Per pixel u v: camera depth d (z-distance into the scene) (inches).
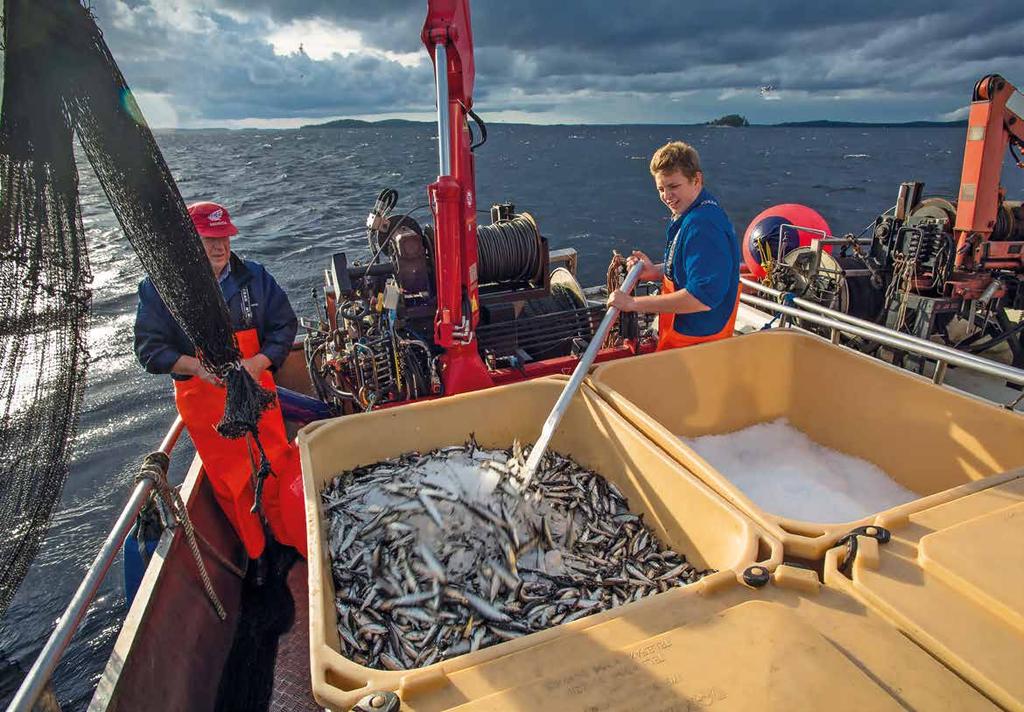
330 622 81.6
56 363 60.7
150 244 73.0
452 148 150.2
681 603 71.0
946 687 58.9
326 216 1246.9
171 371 128.0
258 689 119.7
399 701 59.3
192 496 142.0
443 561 99.3
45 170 58.7
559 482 120.4
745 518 87.0
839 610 68.9
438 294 153.9
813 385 157.0
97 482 335.0
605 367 141.1
